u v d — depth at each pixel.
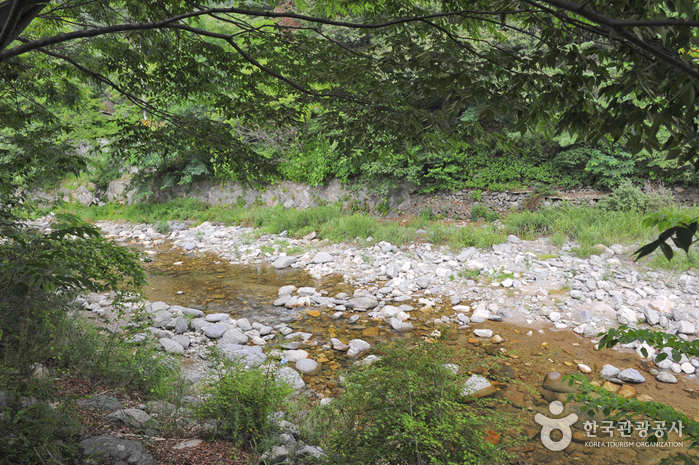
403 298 8.62
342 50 3.83
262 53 4.20
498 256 10.32
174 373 4.46
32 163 4.62
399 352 2.89
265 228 15.62
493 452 2.46
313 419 3.80
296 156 17.14
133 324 6.22
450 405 2.53
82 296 7.45
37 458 2.32
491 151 14.13
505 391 4.92
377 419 2.49
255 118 4.31
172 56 4.58
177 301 8.89
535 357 5.95
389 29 3.54
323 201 16.61
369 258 11.45
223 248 14.06
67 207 20.77
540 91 2.32
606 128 1.90
